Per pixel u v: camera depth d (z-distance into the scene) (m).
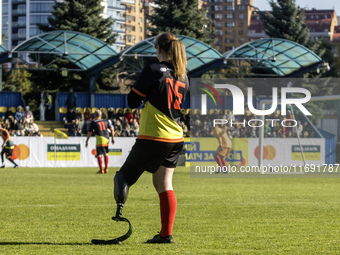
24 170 33.44
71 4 75.25
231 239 9.19
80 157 38.34
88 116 51.53
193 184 23.34
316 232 10.08
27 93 75.56
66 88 74.00
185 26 78.06
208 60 55.03
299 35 84.94
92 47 51.12
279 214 12.89
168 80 8.22
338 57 99.88
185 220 11.77
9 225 11.02
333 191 19.83
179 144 8.38
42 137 37.75
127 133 48.31
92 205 14.85
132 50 52.97
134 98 8.22
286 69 59.19
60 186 21.50
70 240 9.13
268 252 7.96
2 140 37.34
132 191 19.58
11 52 50.19
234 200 16.34
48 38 49.09
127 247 8.29
